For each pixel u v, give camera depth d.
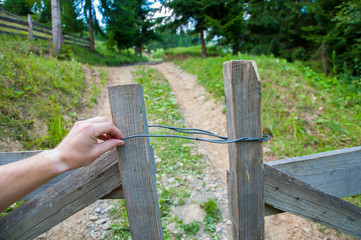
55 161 0.70
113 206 2.37
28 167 0.68
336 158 1.25
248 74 0.84
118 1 13.41
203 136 4.04
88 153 0.74
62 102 4.27
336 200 1.14
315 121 4.37
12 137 3.00
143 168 0.91
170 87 6.99
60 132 3.27
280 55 14.40
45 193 1.00
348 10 8.62
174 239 2.04
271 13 14.70
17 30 8.46
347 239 2.12
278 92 5.36
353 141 3.79
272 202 1.04
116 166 0.97
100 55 13.91
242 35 15.74
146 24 20.03
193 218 2.28
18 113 3.35
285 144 3.61
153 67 10.88
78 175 0.98
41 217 1.01
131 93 0.84
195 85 7.04
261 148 0.92
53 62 5.71
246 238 1.01
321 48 11.48
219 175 3.03
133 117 0.86
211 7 13.63
